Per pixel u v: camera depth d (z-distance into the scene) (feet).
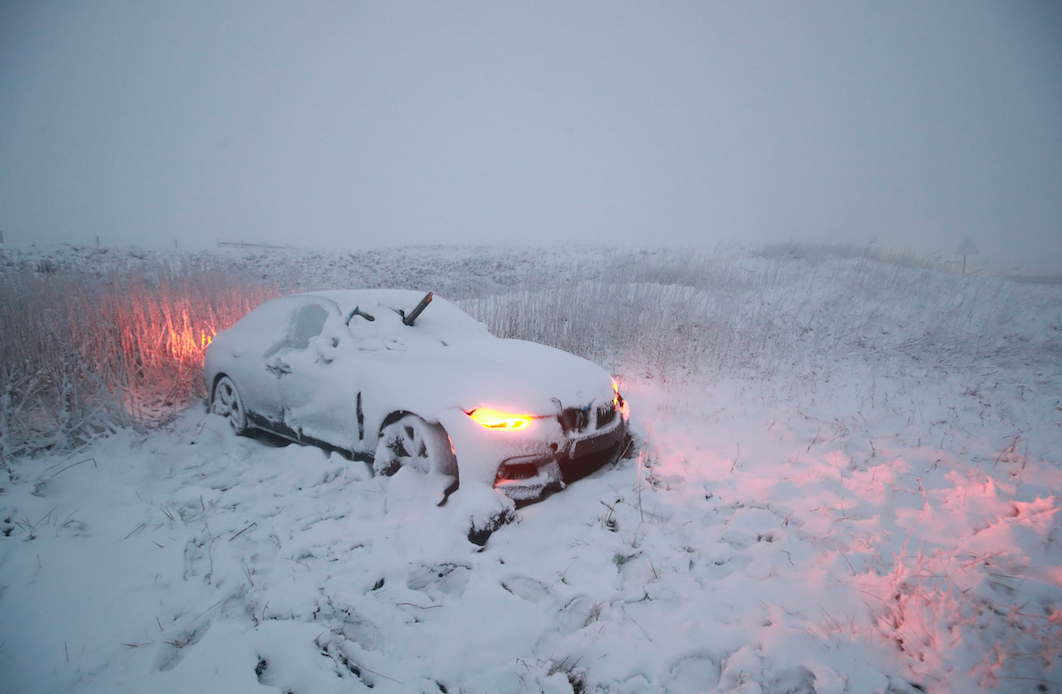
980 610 8.07
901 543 10.66
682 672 7.92
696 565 10.57
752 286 38.68
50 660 8.31
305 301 17.69
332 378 14.89
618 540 11.31
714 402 21.40
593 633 8.61
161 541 11.44
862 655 7.84
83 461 15.58
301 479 14.17
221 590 9.86
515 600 9.37
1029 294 36.01
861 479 14.16
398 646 8.48
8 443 16.02
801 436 17.76
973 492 12.77
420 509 11.97
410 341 15.75
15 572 10.46
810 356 27.37
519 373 13.30
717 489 13.78
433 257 76.89
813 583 9.53
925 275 39.93
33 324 19.90
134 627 9.00
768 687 7.49
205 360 19.44
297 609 9.26
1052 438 17.15
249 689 7.64
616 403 14.66
